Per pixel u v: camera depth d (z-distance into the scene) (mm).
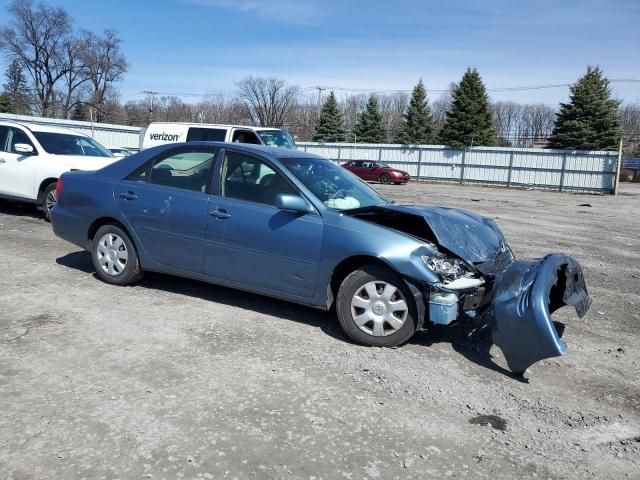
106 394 3492
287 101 79938
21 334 4391
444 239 4422
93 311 5012
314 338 4613
